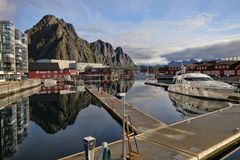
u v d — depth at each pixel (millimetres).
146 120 20125
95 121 25797
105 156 9609
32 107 38781
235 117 20703
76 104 41438
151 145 12641
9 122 27266
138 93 57250
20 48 98625
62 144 17734
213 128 16516
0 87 46812
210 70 90875
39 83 103875
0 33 79938
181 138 14016
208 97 40594
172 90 54969
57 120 28188
